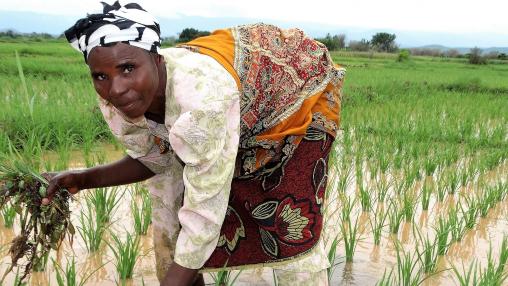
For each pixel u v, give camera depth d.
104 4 1.78
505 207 5.12
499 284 3.23
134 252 3.29
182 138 1.81
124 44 1.71
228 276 3.18
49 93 9.22
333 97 2.30
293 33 2.27
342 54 43.53
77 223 4.05
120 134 2.33
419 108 10.72
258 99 2.09
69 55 22.64
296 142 2.21
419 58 47.81
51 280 3.25
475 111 10.33
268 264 2.38
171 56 1.91
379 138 7.16
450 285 3.43
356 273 3.50
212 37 2.12
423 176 6.07
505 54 53.88
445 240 3.80
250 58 2.06
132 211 4.28
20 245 2.38
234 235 2.40
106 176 2.48
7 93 9.43
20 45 27.94
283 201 2.29
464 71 27.48
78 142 6.32
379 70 23.14
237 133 1.92
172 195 2.55
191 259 1.97
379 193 5.02
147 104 1.80
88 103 7.98
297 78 2.17
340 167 6.10
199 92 1.81
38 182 2.35
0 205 2.35
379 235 3.97
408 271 3.21
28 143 5.30
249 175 2.26
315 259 2.35
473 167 6.10
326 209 4.55
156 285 3.24
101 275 3.35
